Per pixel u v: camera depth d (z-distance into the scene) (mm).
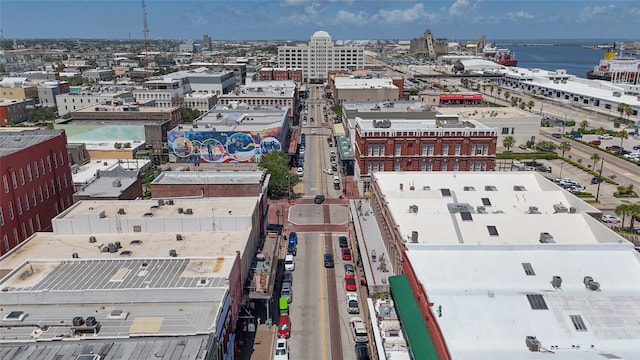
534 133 167250
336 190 125312
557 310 47469
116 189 88500
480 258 55250
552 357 41594
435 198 77500
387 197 77875
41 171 87375
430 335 46844
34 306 49125
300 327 65812
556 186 80812
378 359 52906
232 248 62812
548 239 63875
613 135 182625
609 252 55500
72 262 57719
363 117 151875
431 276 53000
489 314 46875
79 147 128625
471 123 122375
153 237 66438
